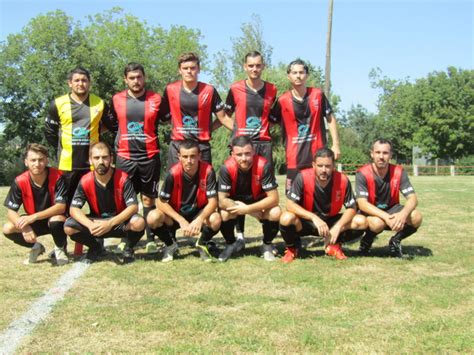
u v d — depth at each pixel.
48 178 5.45
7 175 37.50
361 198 5.55
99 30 46.47
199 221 5.35
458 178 27.92
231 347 3.03
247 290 4.23
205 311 3.67
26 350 3.00
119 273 4.84
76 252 5.83
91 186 5.38
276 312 3.64
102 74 38.62
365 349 2.99
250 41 35.84
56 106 5.97
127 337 3.19
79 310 3.71
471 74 47.97
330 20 17.45
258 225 8.43
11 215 5.38
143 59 44.34
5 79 40.56
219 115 6.43
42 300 3.97
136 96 6.14
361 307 3.74
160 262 5.39
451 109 46.78
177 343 3.09
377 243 6.52
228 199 5.55
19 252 6.02
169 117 6.33
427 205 11.31
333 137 6.55
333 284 4.38
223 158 27.73
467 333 3.21
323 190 5.46
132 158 6.15
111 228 5.27
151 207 6.34
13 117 41.41
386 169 5.62
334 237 5.34
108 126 6.25
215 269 5.01
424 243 6.44
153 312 3.65
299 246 5.66
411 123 50.22
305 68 6.28
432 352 2.95
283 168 30.08
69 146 5.97
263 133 6.43
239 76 30.58
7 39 41.25
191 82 6.12
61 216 5.36
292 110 6.38
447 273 4.81
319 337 3.16
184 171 5.48
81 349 3.01
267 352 2.96
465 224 8.23
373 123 57.78
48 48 40.28
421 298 3.96
